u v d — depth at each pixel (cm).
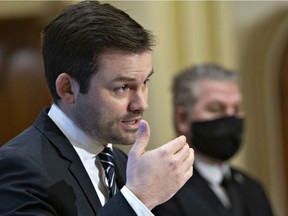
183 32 983
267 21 1100
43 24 911
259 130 1127
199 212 611
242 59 1103
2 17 899
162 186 341
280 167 1132
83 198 352
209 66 699
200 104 675
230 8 1086
